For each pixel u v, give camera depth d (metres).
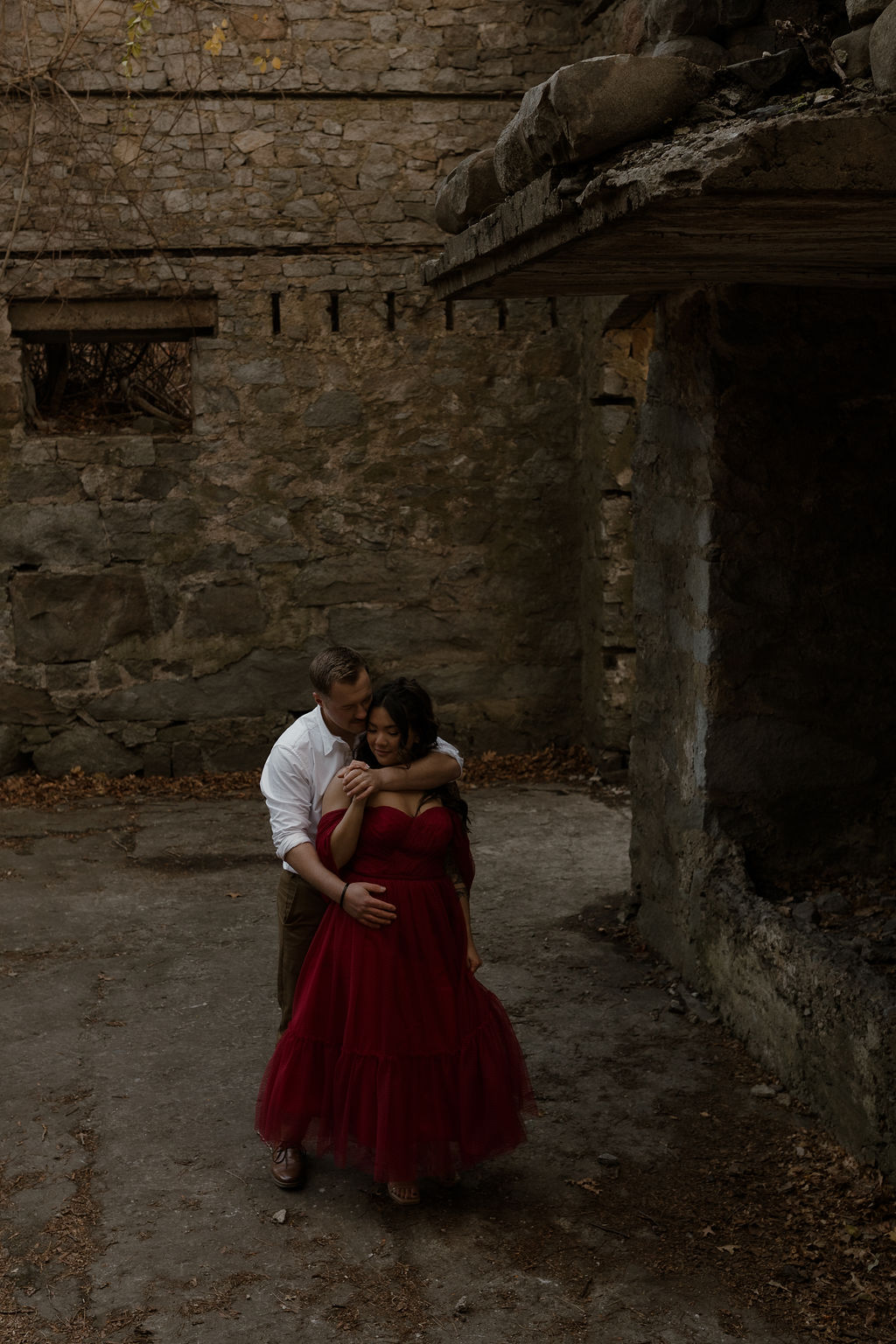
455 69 8.30
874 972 3.82
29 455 8.19
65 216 8.07
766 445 4.66
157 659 8.45
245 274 8.30
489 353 8.55
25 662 8.32
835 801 4.91
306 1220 3.43
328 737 3.61
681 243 3.37
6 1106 4.03
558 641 8.86
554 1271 3.20
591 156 3.06
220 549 8.45
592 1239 3.34
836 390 4.70
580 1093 4.15
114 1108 4.03
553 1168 3.70
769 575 4.73
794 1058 4.09
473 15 8.28
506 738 8.90
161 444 8.32
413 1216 3.45
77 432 8.49
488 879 6.41
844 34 3.49
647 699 5.45
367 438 8.52
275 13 8.13
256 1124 3.70
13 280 8.07
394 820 3.38
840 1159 3.69
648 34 4.05
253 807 7.86
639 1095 4.14
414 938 3.38
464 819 3.55
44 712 8.38
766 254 3.62
